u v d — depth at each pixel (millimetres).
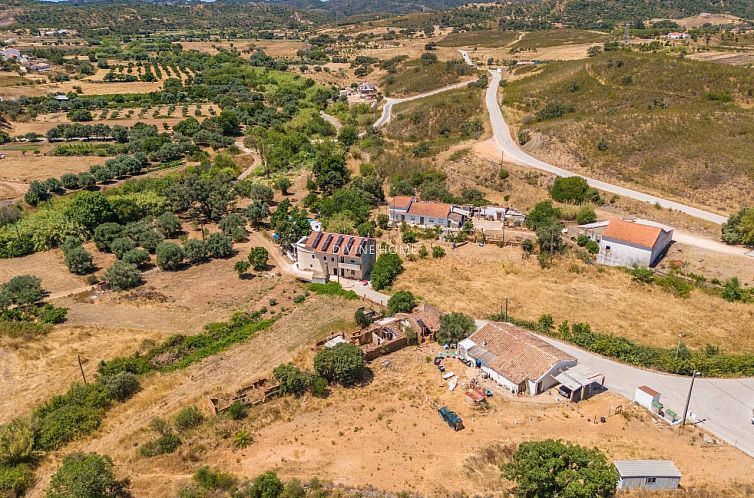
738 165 114938
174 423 55094
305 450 51062
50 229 105188
